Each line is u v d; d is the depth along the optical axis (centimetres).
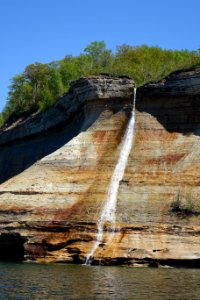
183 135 5562
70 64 8944
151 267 4522
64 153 5766
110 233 4884
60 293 3091
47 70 9744
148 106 5875
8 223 5259
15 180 5694
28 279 3666
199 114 5625
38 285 3391
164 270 4284
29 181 5603
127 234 4819
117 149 5666
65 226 5038
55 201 5303
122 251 4678
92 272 4081
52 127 7300
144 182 5231
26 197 5422
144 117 5819
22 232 5144
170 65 6912
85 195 5300
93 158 5650
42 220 5138
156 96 5847
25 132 7906
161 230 4766
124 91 5966
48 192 5409
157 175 5256
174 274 4003
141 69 6775
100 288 3275
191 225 4744
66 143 6494
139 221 4903
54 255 4941
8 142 8306
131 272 4103
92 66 8919
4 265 4638
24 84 9894
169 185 5103
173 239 4681
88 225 4991
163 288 3303
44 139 7519
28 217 5216
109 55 9119
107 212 5066
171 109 5769
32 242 5059
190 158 5272
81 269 4303
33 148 7669
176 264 4550
